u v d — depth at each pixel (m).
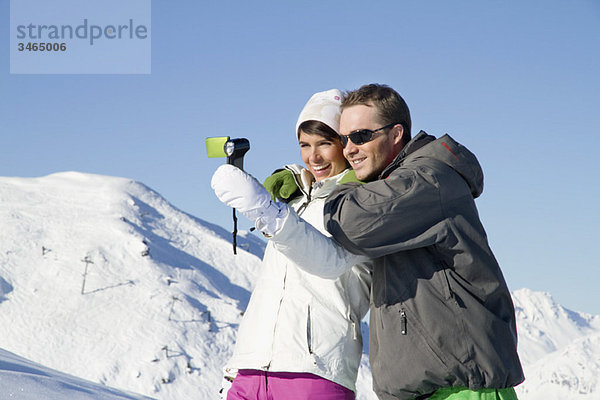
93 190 120.19
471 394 2.48
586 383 166.88
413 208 2.44
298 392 2.66
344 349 2.74
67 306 81.94
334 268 2.56
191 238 116.50
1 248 92.94
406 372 2.51
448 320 2.47
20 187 116.50
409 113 2.96
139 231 107.50
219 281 102.56
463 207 2.54
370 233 2.43
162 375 70.19
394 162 2.71
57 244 96.56
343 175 3.03
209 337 79.38
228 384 3.00
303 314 2.73
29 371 8.06
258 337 2.75
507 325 2.54
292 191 3.19
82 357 72.56
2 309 79.75
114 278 89.88
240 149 2.47
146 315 81.62
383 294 2.59
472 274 2.51
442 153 2.59
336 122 3.12
